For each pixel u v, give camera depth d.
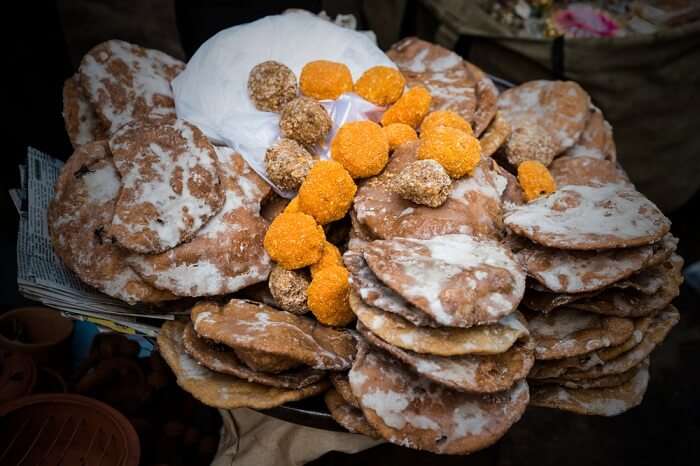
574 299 0.45
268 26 0.59
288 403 0.45
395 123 0.55
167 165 0.50
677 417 0.85
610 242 0.44
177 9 0.70
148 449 0.60
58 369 0.65
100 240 0.49
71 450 0.53
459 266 0.41
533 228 0.46
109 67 0.57
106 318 0.48
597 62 0.85
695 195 1.13
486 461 0.59
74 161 0.52
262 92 0.54
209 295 0.48
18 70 0.67
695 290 1.00
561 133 0.65
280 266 0.49
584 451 0.80
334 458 0.54
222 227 0.50
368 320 0.40
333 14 0.87
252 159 0.54
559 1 0.88
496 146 0.58
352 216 0.51
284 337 0.43
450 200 0.49
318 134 0.52
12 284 0.72
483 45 0.89
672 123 0.92
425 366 0.39
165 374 0.64
